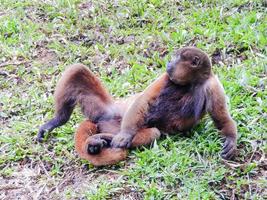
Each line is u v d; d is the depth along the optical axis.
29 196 2.93
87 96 3.06
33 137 3.20
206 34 3.70
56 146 3.12
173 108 2.99
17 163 3.09
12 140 3.18
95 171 2.96
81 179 2.95
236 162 2.93
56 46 3.79
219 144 2.99
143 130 2.99
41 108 3.39
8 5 4.20
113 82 3.47
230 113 3.12
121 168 2.95
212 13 3.86
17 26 3.97
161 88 3.00
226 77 3.38
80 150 2.95
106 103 3.07
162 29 3.84
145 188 2.85
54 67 3.65
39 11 4.12
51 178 2.99
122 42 3.80
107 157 2.94
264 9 3.84
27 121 3.31
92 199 2.84
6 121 3.34
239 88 3.28
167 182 2.87
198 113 2.97
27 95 3.49
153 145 3.00
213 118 2.96
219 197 2.82
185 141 3.00
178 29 3.79
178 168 2.91
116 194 2.86
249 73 3.35
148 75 3.50
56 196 2.91
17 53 3.78
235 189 2.84
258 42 3.57
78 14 4.04
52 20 4.04
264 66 3.41
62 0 4.15
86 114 3.07
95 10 4.05
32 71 3.65
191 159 2.94
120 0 4.12
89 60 3.68
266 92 3.23
